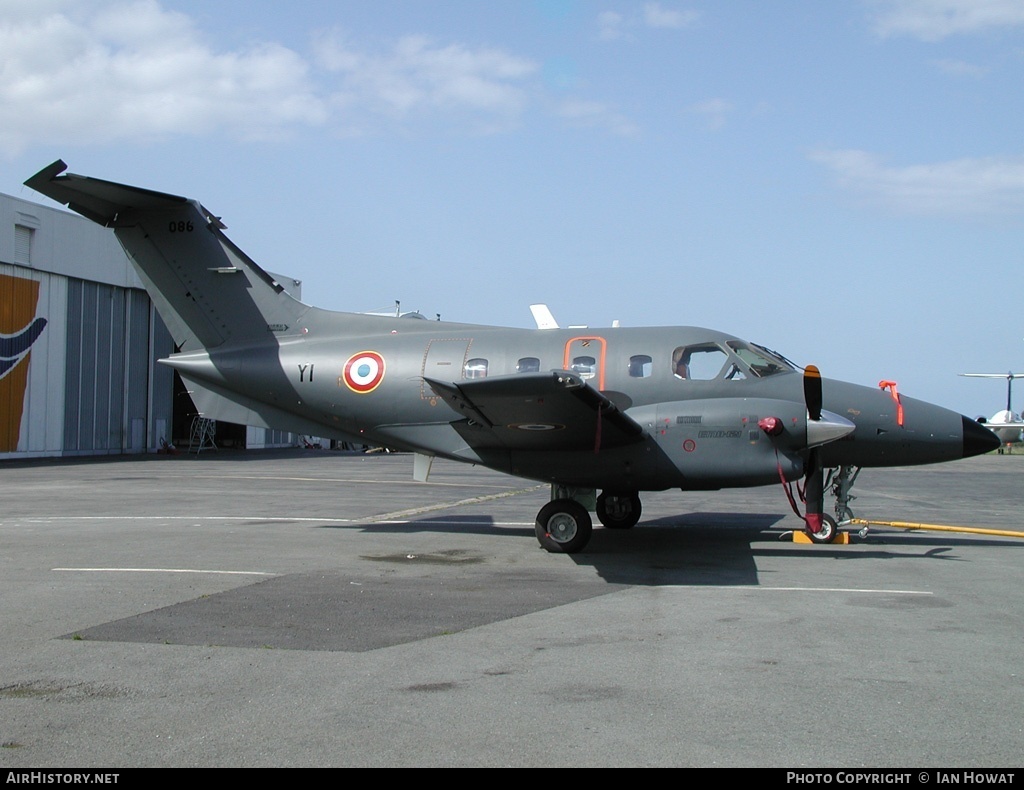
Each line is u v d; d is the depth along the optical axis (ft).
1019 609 25.23
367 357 43.37
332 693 17.37
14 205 105.19
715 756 14.28
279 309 45.78
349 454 151.84
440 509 55.31
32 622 23.17
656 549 37.73
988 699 17.13
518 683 18.04
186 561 33.45
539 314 48.85
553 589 28.19
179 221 46.24
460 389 31.73
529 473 37.86
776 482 35.63
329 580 29.55
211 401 46.55
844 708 16.58
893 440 39.42
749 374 39.45
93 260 118.11
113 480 79.82
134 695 17.22
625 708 16.56
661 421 36.17
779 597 26.99
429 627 22.82
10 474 87.20
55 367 112.47
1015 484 84.58
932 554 36.55
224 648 20.66
